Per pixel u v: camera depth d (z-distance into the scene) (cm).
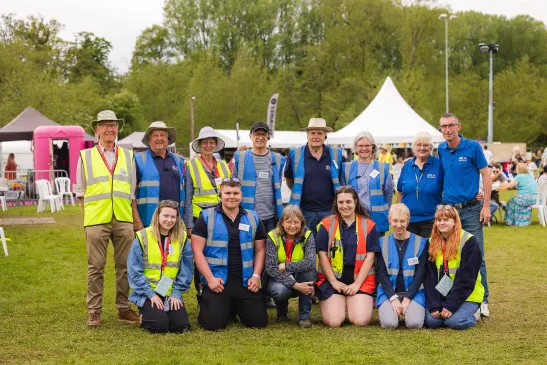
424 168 664
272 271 590
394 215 596
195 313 644
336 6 4831
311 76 5069
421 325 571
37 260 944
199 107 4494
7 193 2072
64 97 3781
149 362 468
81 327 579
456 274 574
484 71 5741
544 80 4891
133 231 614
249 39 5566
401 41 4675
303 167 686
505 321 593
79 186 603
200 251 586
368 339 534
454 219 579
